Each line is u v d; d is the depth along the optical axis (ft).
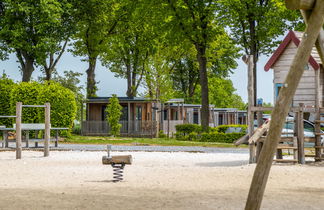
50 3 150.61
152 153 78.69
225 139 128.88
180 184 36.88
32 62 159.74
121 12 187.42
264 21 135.85
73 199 28.30
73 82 185.47
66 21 162.81
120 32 198.49
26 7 141.90
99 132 170.19
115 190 32.76
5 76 122.93
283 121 20.45
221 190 33.19
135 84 220.23
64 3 157.58
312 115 88.43
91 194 30.53
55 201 27.53
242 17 136.26
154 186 35.45
